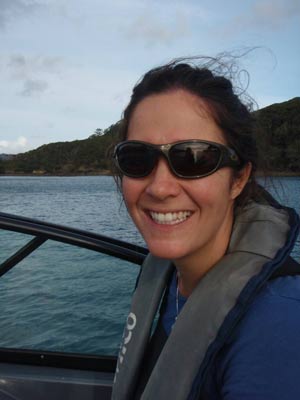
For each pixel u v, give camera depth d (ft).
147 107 1.38
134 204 1.44
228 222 1.45
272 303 1.11
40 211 29.86
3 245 2.12
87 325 2.21
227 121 1.36
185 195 1.33
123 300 2.23
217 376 1.17
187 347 1.28
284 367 1.02
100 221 22.47
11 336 2.26
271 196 1.51
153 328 1.73
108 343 2.21
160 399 1.31
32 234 2.11
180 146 1.32
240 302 1.14
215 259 1.43
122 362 1.64
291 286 1.13
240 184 1.44
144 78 1.46
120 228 13.80
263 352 1.06
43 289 2.32
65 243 2.15
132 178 1.40
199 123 1.34
